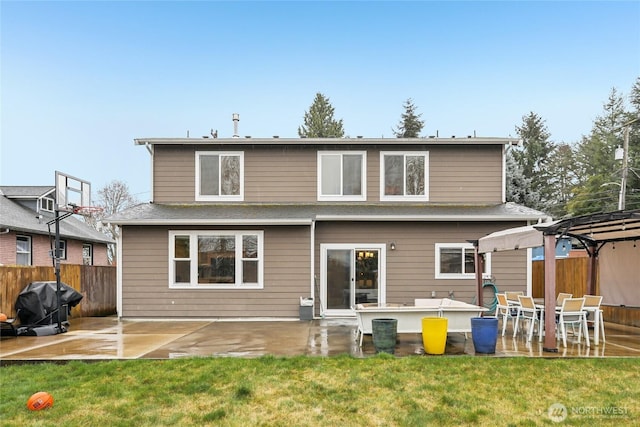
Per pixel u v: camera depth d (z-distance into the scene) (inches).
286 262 506.6
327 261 519.8
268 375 254.8
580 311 333.4
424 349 319.9
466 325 343.6
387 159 560.7
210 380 245.9
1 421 193.3
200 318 503.5
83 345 342.6
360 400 218.2
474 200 554.3
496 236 394.6
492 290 515.8
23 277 447.8
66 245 842.8
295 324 461.1
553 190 1503.4
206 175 561.6
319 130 1689.2
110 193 1525.6
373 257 520.7
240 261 507.5
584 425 190.1
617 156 992.2
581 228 394.9
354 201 555.8
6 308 420.8
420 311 343.6
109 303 642.8
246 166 561.0
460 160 557.6
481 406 210.1
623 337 372.8
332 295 518.0
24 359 291.7
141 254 509.0
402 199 555.5
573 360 285.7
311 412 204.5
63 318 440.5
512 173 1219.2
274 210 530.3
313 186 557.6
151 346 337.7
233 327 440.8
